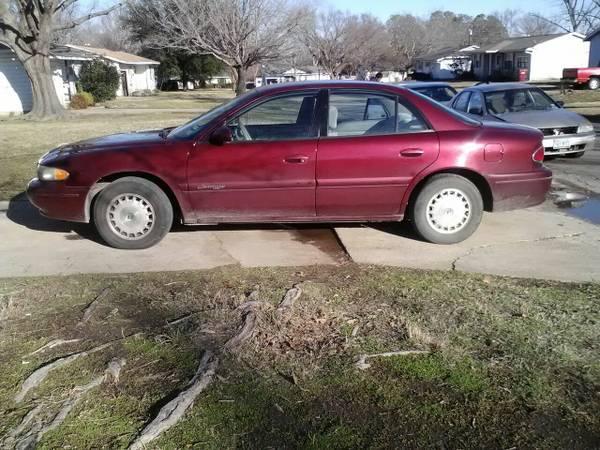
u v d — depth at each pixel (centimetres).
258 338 363
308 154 541
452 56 7075
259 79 4041
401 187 552
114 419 286
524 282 461
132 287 456
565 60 5806
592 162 1059
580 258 521
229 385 313
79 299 432
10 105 2981
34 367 335
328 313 400
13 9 2711
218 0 3023
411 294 434
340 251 550
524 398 300
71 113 2683
